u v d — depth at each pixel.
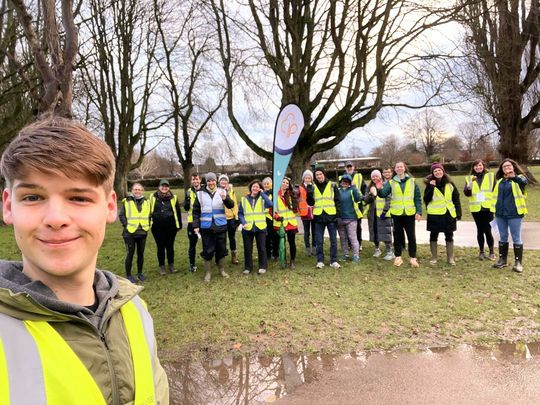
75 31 5.66
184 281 7.21
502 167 7.23
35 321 0.97
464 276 6.89
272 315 5.34
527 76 20.66
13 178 0.97
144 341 1.18
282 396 3.44
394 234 7.84
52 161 0.94
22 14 5.30
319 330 4.83
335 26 13.16
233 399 3.41
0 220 16.75
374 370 3.83
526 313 5.14
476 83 15.55
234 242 8.55
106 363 1.04
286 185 8.03
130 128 21.55
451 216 7.64
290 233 7.92
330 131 14.43
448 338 4.51
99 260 9.20
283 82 14.11
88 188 1.02
